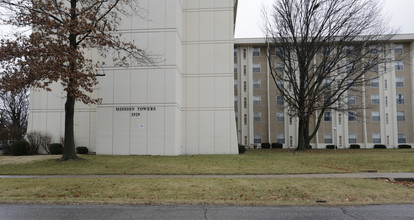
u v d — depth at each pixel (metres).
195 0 24.91
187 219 6.54
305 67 28.73
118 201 8.12
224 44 24.42
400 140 39.44
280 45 30.31
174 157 20.05
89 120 24.09
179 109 23.36
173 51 22.47
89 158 18.61
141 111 22.28
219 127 23.75
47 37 15.00
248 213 7.05
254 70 41.72
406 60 39.62
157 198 8.54
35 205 7.89
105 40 16.05
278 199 8.49
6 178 12.14
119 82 22.56
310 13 28.75
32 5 15.06
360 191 9.54
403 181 12.21
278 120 40.72
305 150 30.05
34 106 24.36
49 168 14.80
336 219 6.55
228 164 16.47
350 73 29.41
